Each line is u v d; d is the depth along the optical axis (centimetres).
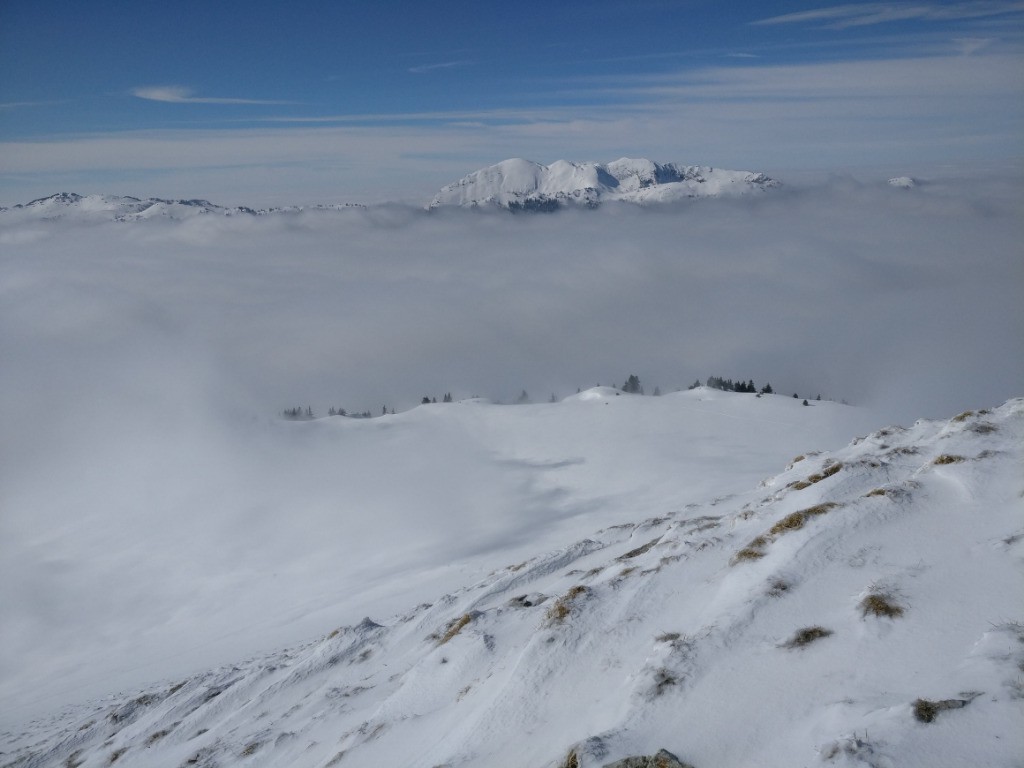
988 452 1791
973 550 1413
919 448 2109
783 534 1733
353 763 1720
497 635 2108
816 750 1005
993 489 1619
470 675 1927
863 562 1503
